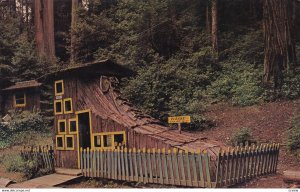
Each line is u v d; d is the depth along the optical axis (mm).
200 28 24656
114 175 9781
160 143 9367
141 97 14984
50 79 13047
